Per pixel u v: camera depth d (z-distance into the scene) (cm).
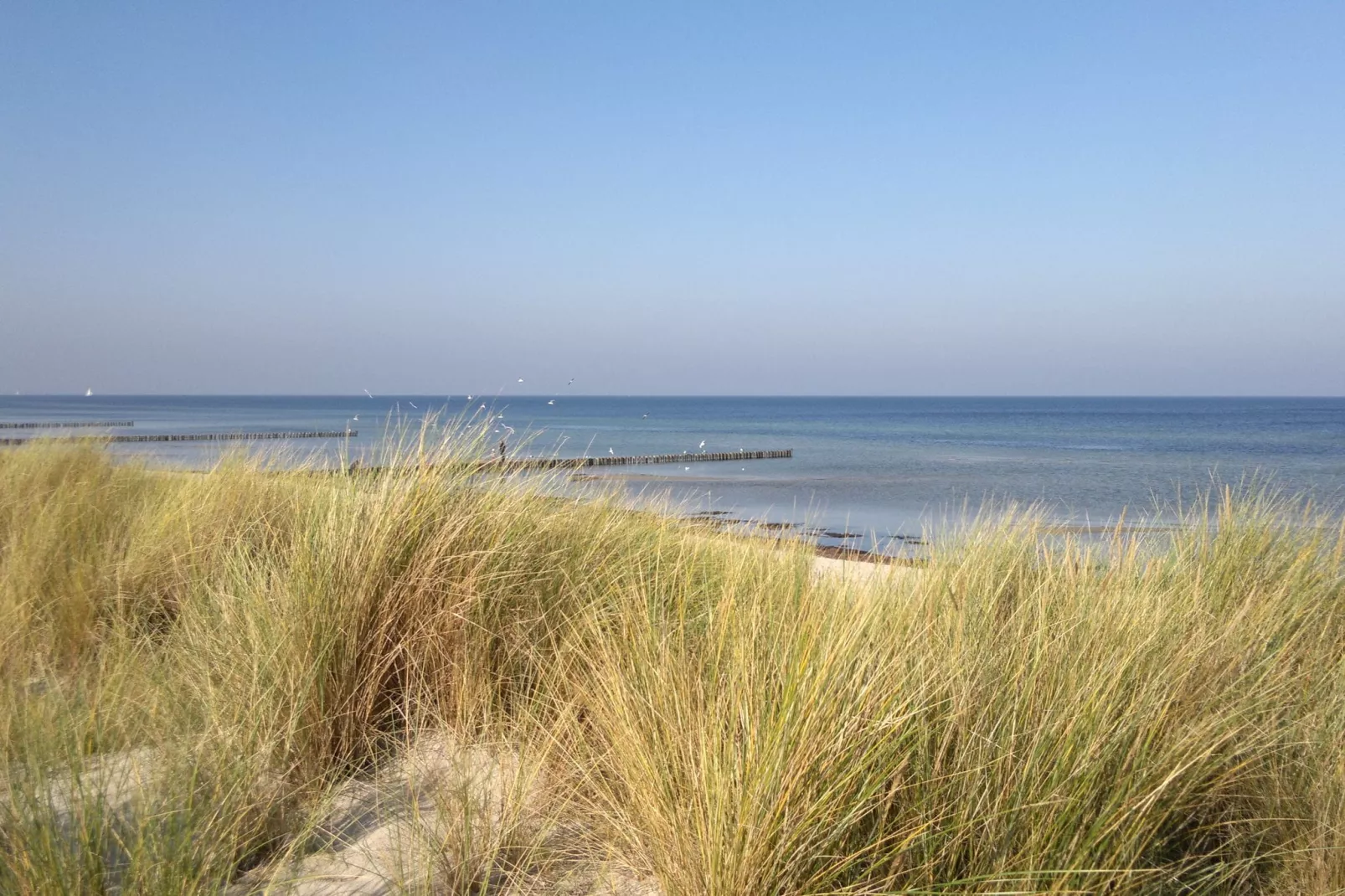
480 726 308
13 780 224
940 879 218
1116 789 234
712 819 211
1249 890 239
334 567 339
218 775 237
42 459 692
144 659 338
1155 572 402
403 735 309
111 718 279
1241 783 263
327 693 301
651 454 4600
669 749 238
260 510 484
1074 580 370
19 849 200
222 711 278
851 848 221
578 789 262
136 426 6056
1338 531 461
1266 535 457
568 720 279
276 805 254
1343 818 244
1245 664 312
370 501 374
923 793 233
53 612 391
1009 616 333
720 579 404
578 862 241
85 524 511
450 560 354
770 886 207
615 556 423
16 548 452
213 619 352
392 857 232
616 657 285
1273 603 372
